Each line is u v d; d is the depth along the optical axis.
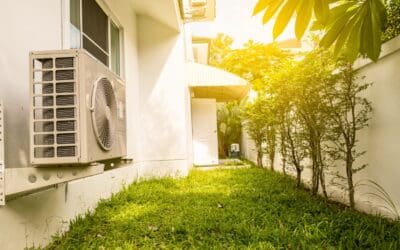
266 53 19.16
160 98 8.05
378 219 3.64
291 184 6.75
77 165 2.56
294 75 5.48
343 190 5.02
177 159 8.02
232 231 3.48
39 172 2.40
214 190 6.08
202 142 12.65
